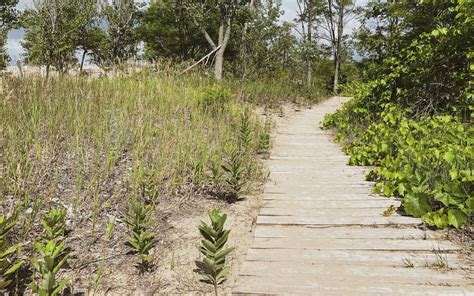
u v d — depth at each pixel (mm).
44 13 14844
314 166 5891
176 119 6609
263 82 15195
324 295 2541
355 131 8008
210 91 8656
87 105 5922
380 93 8445
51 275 2264
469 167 4090
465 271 2771
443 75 7105
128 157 5004
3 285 2352
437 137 5398
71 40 16938
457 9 5980
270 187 4832
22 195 3617
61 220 2926
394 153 5578
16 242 3029
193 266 3059
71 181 4105
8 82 5910
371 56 16406
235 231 3676
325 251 3154
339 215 3861
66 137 4777
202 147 5359
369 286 2625
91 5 17922
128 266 3018
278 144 7672
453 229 3436
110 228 3301
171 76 10047
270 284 2699
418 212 3639
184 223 3779
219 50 14562
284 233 3523
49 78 6703
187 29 22422
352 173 5457
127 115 5914
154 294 2729
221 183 4777
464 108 6574
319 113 13578
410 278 2711
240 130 6426
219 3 14766
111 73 9102
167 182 4492
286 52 23203
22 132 4633
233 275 2934
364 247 3191
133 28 19953
